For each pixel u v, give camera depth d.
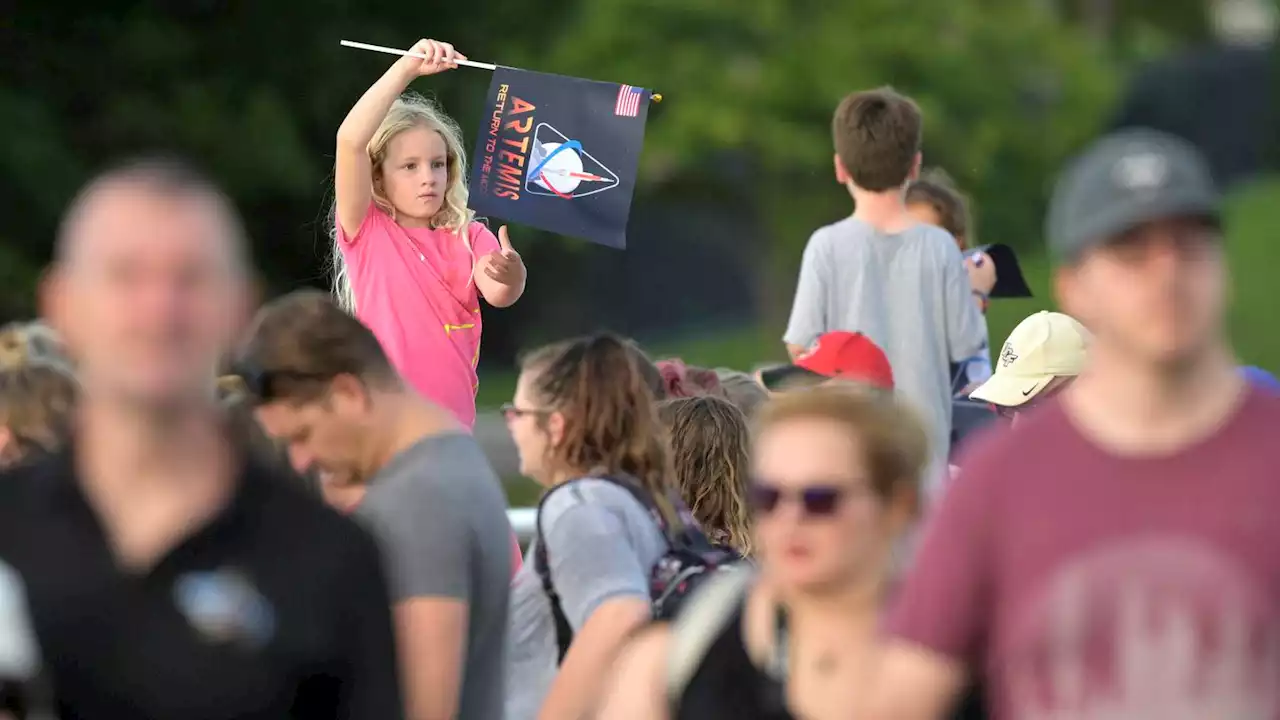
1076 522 9.15
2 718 8.74
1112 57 118.56
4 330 14.23
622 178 19.27
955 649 9.54
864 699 9.82
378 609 9.55
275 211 82.69
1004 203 89.81
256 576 9.27
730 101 87.56
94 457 9.35
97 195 9.26
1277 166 119.12
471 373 19.02
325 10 83.81
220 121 78.56
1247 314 89.50
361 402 12.17
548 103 19.36
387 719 9.51
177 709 9.12
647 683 10.62
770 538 10.38
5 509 9.32
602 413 13.91
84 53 78.75
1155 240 9.14
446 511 12.00
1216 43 128.88
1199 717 8.91
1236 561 8.90
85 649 9.11
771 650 10.24
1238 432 9.09
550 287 100.12
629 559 13.34
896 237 21.58
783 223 94.31
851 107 21.59
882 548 10.37
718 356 95.50
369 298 18.52
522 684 13.84
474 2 88.94
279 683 9.23
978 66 87.88
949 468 20.84
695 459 15.22
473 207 19.27
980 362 21.86
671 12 87.88
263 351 12.05
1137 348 9.09
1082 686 9.08
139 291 9.02
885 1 87.25
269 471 9.59
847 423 10.36
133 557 9.21
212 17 82.25
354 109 18.28
